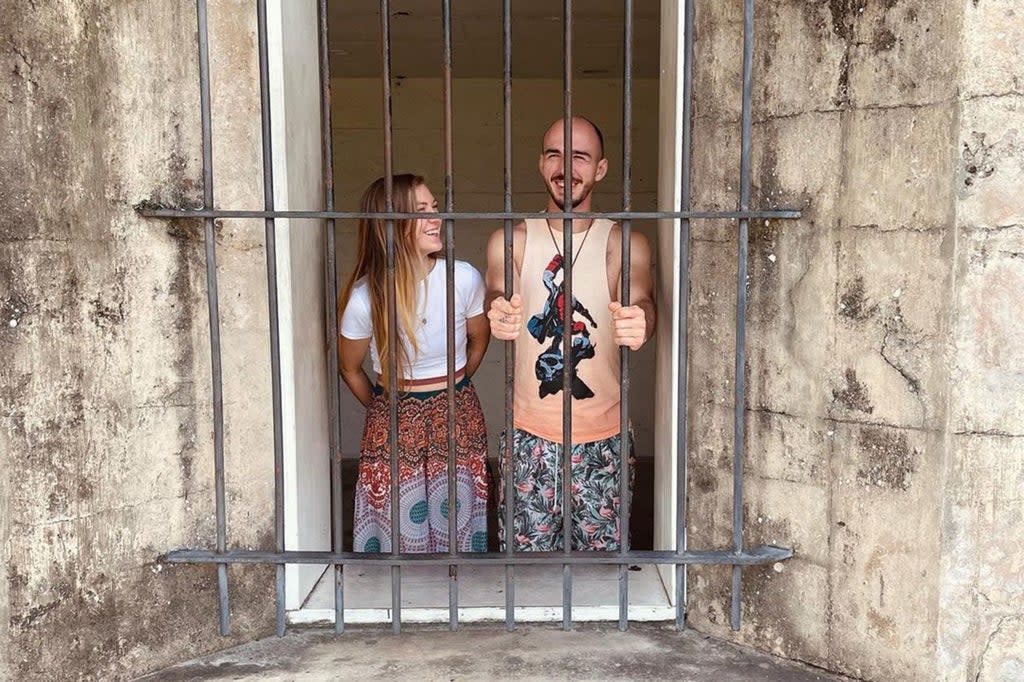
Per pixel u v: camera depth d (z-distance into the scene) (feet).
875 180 6.95
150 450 7.41
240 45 7.71
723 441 7.88
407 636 8.03
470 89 20.75
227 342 7.78
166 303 7.45
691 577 8.15
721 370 7.83
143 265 7.31
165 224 7.41
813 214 7.27
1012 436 6.65
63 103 6.76
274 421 7.48
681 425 7.49
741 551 7.55
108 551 7.19
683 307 7.30
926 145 6.70
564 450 7.57
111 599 7.22
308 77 8.79
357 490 9.50
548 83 20.67
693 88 7.79
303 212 7.22
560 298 9.00
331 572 9.28
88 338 7.01
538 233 9.12
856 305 7.09
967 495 6.71
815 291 7.30
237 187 7.75
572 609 8.30
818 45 7.15
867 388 7.07
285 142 8.00
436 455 9.20
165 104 7.39
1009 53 6.46
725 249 7.72
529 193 21.07
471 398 9.46
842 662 7.34
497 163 20.94
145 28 7.25
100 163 7.07
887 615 7.07
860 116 6.98
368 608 8.38
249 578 7.97
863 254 7.04
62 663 6.95
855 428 7.16
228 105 7.68
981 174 6.53
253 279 7.88
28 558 6.75
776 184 7.43
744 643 7.86
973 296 6.59
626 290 7.50
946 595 6.79
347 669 7.41
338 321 9.47
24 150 6.59
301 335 8.46
